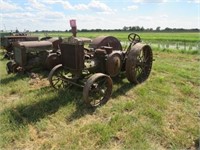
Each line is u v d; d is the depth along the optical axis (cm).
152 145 361
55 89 622
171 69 872
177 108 502
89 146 359
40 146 363
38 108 496
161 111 486
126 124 422
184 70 860
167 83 688
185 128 410
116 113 477
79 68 534
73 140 374
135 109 496
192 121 441
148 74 731
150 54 721
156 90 620
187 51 1543
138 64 673
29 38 1252
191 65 982
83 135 390
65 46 554
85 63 587
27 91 621
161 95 579
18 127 417
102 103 526
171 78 742
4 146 364
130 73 635
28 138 385
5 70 909
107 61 602
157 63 1026
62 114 467
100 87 527
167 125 425
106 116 468
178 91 615
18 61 814
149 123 427
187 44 2467
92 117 462
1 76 796
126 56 680
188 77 751
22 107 505
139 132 393
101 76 505
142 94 579
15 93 622
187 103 529
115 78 721
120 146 361
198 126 420
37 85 684
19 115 465
